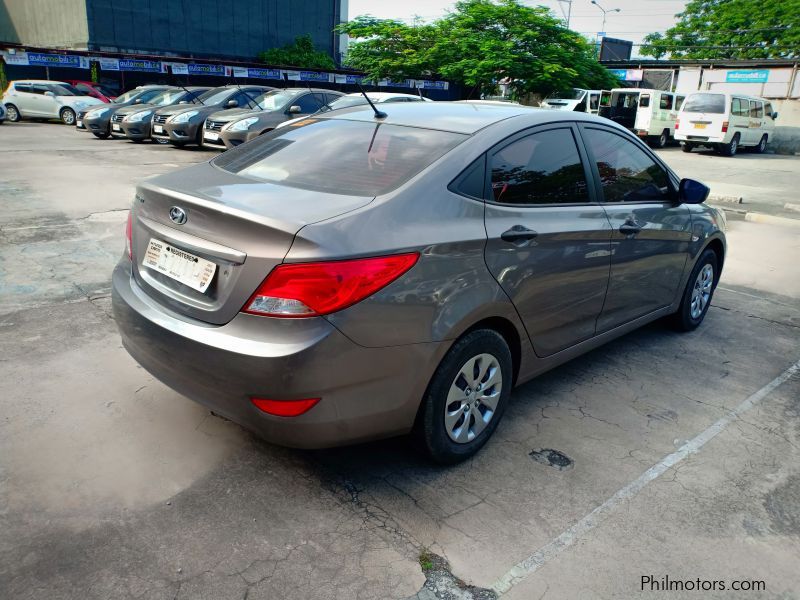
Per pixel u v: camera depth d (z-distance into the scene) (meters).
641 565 2.29
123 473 2.67
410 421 2.57
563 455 2.98
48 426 2.97
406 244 2.35
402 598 2.09
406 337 2.38
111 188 9.13
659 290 4.08
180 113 14.57
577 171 3.30
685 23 47.03
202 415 3.14
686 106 21.64
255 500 2.54
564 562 2.29
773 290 5.89
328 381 2.24
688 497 2.71
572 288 3.19
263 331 2.23
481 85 29.05
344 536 2.36
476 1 28.38
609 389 3.70
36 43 34.22
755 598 2.17
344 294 2.19
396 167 2.67
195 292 2.44
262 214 2.25
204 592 2.07
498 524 2.47
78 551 2.22
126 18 31.27
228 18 34.66
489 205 2.74
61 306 4.48
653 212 3.80
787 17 41.19
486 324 2.81
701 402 3.59
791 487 2.81
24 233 6.38
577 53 28.16
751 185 13.74
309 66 37.34
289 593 2.09
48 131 18.94
